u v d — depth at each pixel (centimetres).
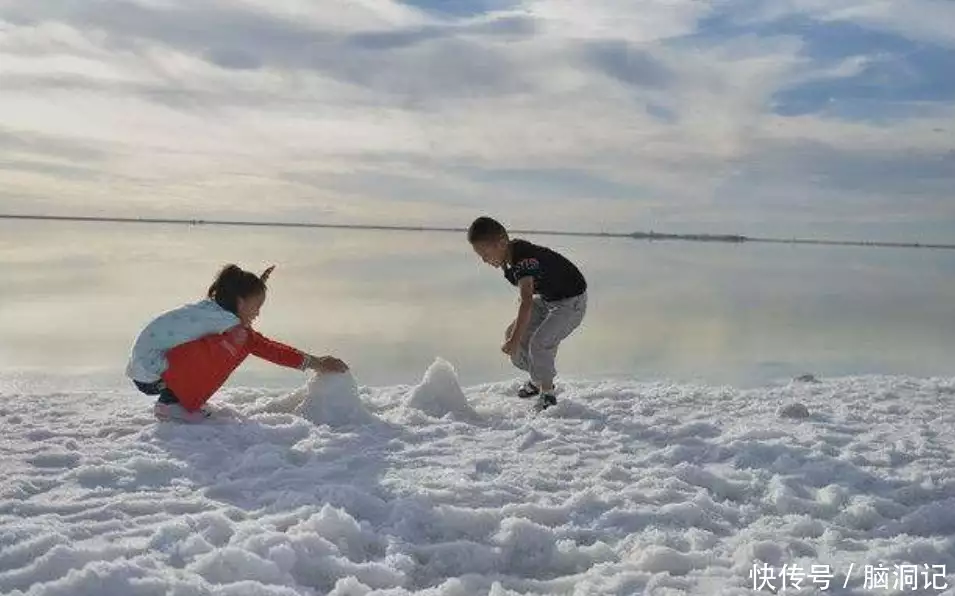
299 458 489
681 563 363
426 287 1916
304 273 2309
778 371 948
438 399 624
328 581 341
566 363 980
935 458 508
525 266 629
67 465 468
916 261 4350
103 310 1342
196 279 1969
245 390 666
